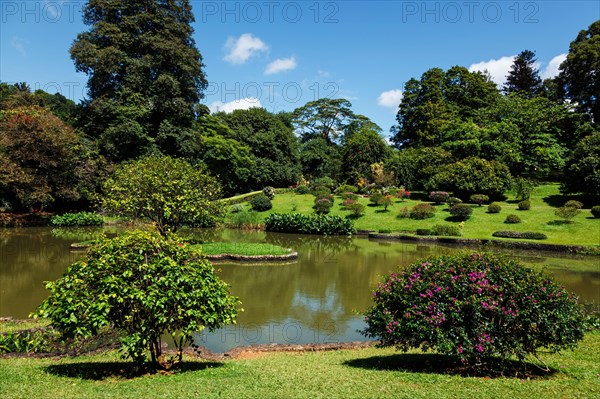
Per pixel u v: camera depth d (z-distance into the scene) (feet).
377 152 124.88
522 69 163.53
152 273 16.08
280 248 57.26
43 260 49.90
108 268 15.74
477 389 14.19
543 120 118.01
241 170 137.08
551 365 17.79
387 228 86.38
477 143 105.40
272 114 167.63
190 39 115.34
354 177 123.65
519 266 17.29
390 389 14.21
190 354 21.33
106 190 61.05
